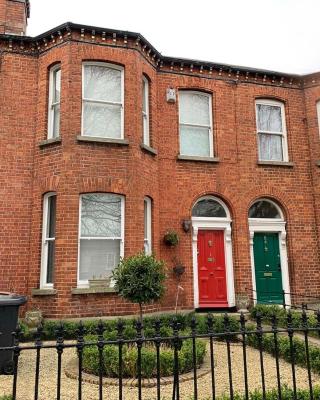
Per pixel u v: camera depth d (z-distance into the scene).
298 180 13.42
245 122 13.27
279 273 12.80
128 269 7.90
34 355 7.59
